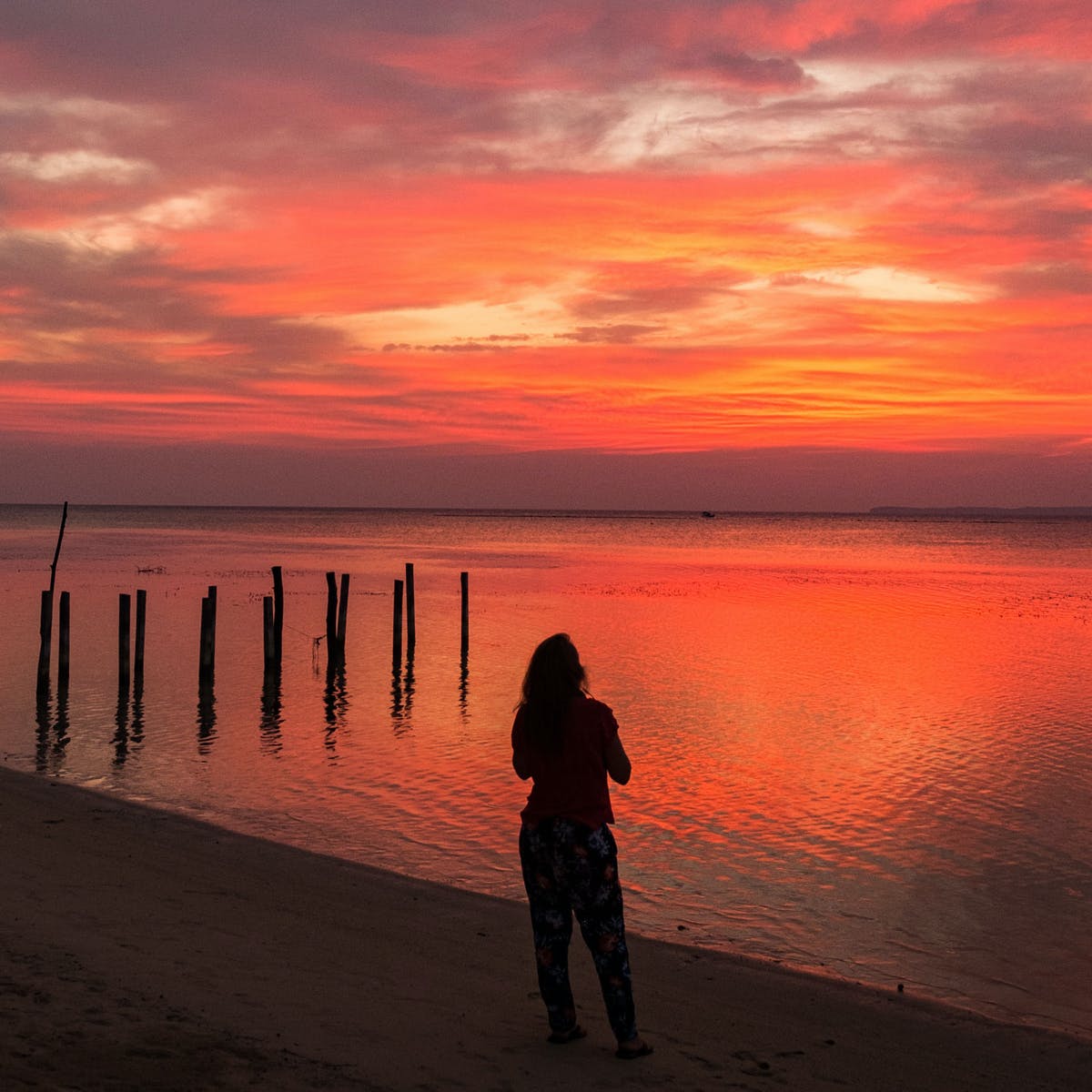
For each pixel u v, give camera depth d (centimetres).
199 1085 470
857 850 1214
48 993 575
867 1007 712
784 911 1005
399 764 1647
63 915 765
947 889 1078
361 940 785
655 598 4931
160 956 675
